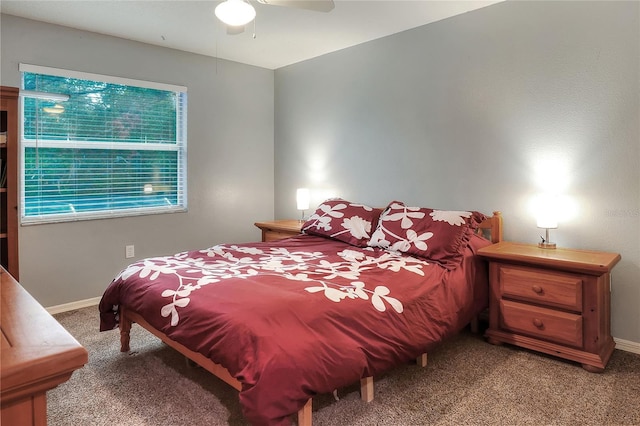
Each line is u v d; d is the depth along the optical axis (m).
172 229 4.01
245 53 4.08
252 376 1.47
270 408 1.43
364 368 1.72
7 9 2.96
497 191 3.02
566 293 2.32
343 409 1.90
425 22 3.29
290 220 4.51
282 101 4.62
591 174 2.60
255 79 4.55
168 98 3.98
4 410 0.64
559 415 1.85
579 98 2.62
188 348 1.81
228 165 4.38
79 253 3.46
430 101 3.35
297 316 1.66
